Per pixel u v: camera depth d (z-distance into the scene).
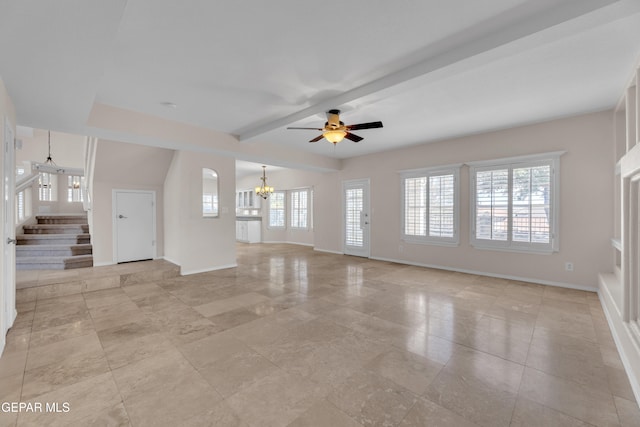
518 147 4.74
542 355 2.44
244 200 11.38
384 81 2.98
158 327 3.01
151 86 3.18
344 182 7.58
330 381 2.08
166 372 2.19
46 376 2.13
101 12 1.62
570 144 4.30
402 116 4.21
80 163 8.38
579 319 3.19
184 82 3.08
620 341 2.47
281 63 2.71
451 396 1.91
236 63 2.71
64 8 1.58
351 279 5.00
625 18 2.08
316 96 3.46
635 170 2.27
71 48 1.98
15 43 1.90
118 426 1.64
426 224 5.93
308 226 9.68
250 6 1.95
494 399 1.88
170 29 2.20
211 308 3.57
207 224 5.67
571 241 4.33
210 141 4.82
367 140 5.62
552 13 2.02
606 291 3.33
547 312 3.40
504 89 3.32
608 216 4.05
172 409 1.78
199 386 2.01
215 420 1.69
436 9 2.01
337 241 7.84
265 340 2.71
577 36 2.30
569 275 4.36
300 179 9.56
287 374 2.16
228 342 2.67
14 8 1.56
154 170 5.73
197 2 1.90
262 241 10.56
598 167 4.11
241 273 5.47
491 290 4.30
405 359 2.38
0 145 2.38
